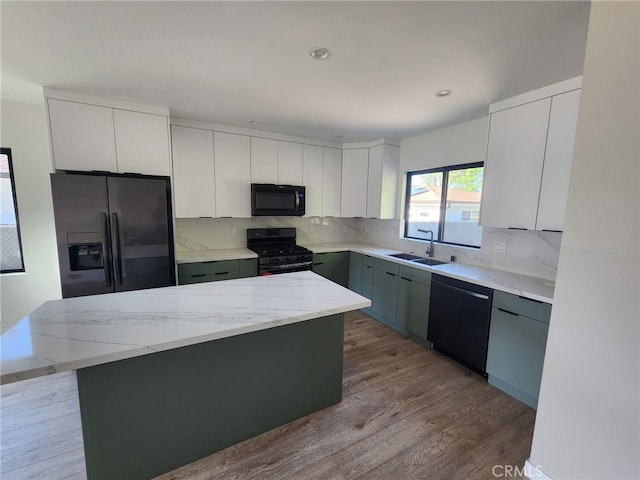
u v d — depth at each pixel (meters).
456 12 1.29
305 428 1.83
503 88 2.11
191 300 1.75
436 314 2.78
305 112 2.75
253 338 1.67
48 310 1.55
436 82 2.03
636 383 1.15
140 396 1.40
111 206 2.41
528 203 2.18
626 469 1.19
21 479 1.47
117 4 1.28
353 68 1.86
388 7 1.27
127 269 2.51
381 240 4.31
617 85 1.14
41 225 2.85
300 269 3.69
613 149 1.16
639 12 1.07
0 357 1.07
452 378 2.40
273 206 3.63
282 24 1.42
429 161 3.46
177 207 3.17
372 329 3.40
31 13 1.33
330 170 4.07
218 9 1.31
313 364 1.92
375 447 1.70
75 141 2.38
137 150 2.60
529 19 1.33
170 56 1.74
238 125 3.32
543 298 1.91
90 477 1.35
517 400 2.13
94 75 2.02
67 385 2.22
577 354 1.33
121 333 1.29
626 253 1.15
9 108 2.65
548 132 2.04
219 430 1.63
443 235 3.46
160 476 1.49
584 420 1.32
